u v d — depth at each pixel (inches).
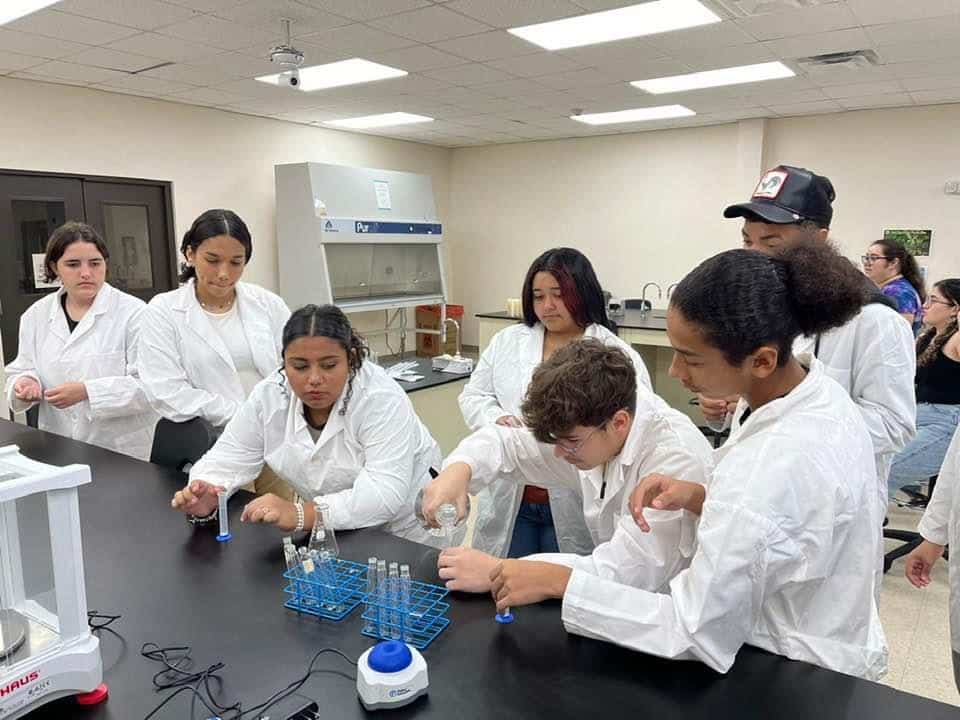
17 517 33.8
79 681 33.5
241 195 241.6
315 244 230.5
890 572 114.4
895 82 188.5
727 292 32.2
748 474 32.6
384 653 34.0
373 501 55.5
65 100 192.4
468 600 43.4
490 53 164.4
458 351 301.0
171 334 83.9
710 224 263.1
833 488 32.4
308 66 178.4
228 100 215.5
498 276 322.0
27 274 189.5
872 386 60.2
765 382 35.5
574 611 37.8
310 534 53.8
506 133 281.7
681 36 150.1
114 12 135.0
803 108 225.1
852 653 35.2
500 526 75.4
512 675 35.7
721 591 32.2
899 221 226.2
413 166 309.1
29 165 186.5
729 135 254.8
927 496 138.8
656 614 35.7
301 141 260.2
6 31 145.9
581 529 67.9
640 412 49.0
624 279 287.1
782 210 58.1
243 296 88.4
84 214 200.2
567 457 45.9
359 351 59.5
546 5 131.8
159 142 215.6
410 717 32.6
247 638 39.7
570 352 44.9
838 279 33.4
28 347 97.8
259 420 62.2
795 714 32.4
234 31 147.1
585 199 292.5
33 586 34.2
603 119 250.5
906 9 131.6
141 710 33.6
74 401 86.2
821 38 150.1
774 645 36.5
